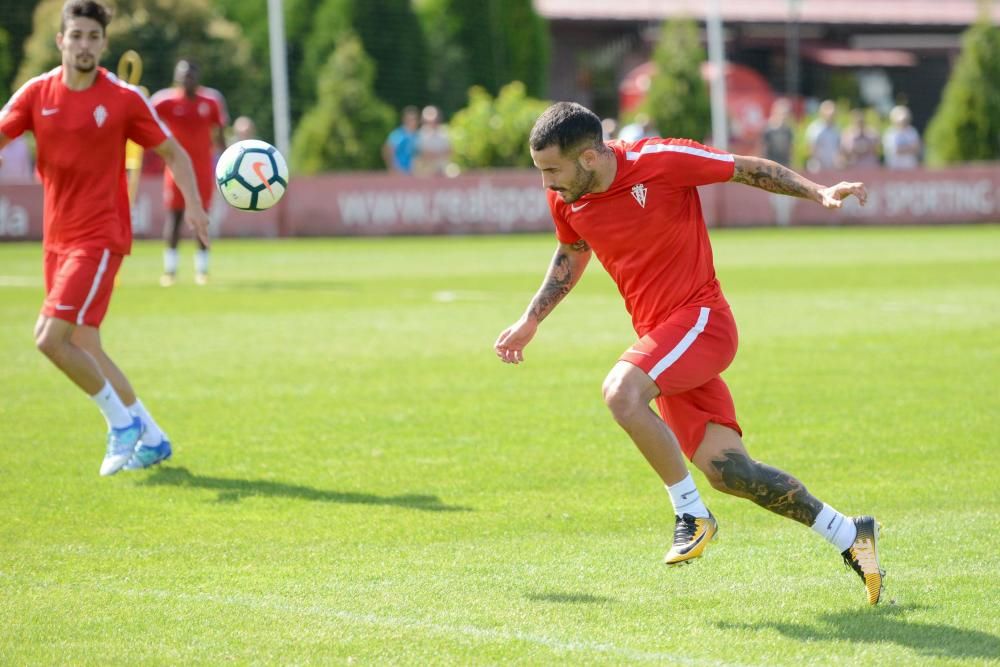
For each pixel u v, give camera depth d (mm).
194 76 57281
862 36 176000
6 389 33125
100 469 24672
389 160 105688
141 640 15594
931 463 25109
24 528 20797
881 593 17125
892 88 177125
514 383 34062
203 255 60906
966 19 173750
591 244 17906
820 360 37656
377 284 60625
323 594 17375
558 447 26672
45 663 14867
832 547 19656
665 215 17328
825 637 15656
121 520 21312
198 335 43281
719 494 23016
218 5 138000
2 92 118688
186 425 28844
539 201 99812
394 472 24594
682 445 17594
